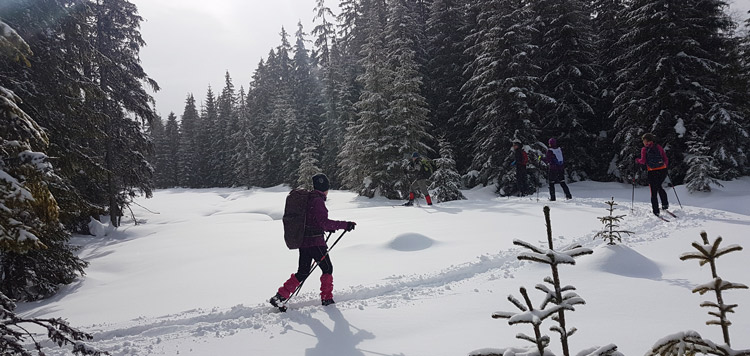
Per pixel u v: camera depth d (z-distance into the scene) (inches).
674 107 690.8
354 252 302.4
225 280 263.3
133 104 790.5
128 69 809.5
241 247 384.2
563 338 52.9
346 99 1365.7
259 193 1445.6
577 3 860.6
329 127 1480.1
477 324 151.6
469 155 948.6
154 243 466.6
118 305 231.9
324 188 195.5
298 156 1621.6
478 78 826.2
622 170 785.6
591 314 149.9
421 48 1082.7
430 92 1037.2
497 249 279.3
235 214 809.5
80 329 174.7
